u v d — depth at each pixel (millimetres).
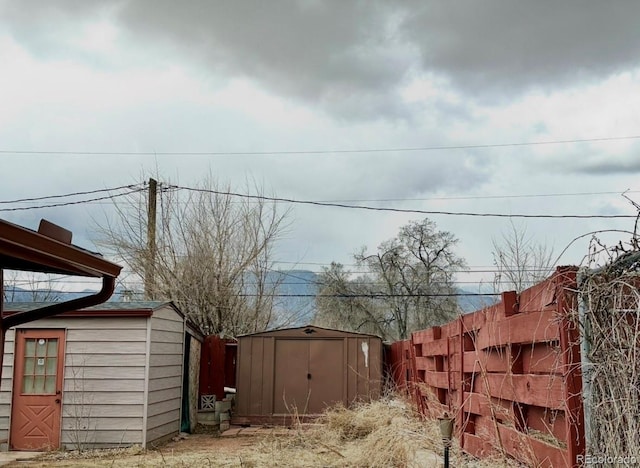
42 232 4328
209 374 15062
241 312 20281
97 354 11375
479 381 6238
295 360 15070
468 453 6277
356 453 7812
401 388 13148
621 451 3195
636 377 3100
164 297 19250
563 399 3688
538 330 4238
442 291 29766
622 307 3227
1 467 9234
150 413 11383
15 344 11422
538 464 4215
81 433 11141
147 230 19797
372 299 30297
